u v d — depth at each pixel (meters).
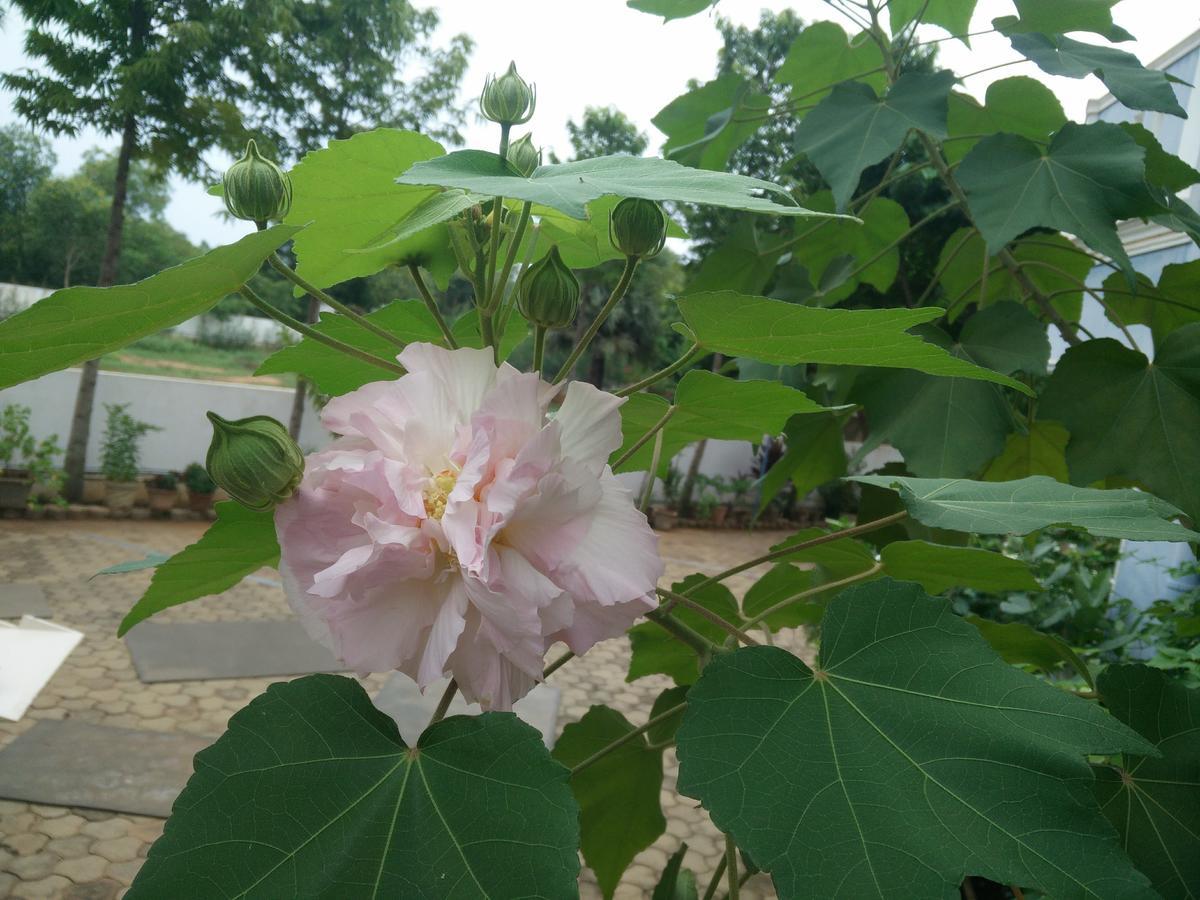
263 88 4.52
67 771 1.80
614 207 0.37
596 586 0.27
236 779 0.27
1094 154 0.56
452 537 0.25
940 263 0.88
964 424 0.60
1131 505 0.38
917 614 0.33
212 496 4.48
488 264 0.38
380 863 0.26
